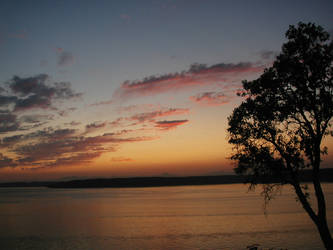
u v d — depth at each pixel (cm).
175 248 4094
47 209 10425
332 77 1808
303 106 1847
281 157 1909
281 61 1916
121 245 4328
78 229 5797
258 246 4050
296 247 3941
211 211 8400
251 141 1997
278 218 6456
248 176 1981
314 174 1858
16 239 4850
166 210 9169
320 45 1870
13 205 12638
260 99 1959
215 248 4028
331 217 5988
